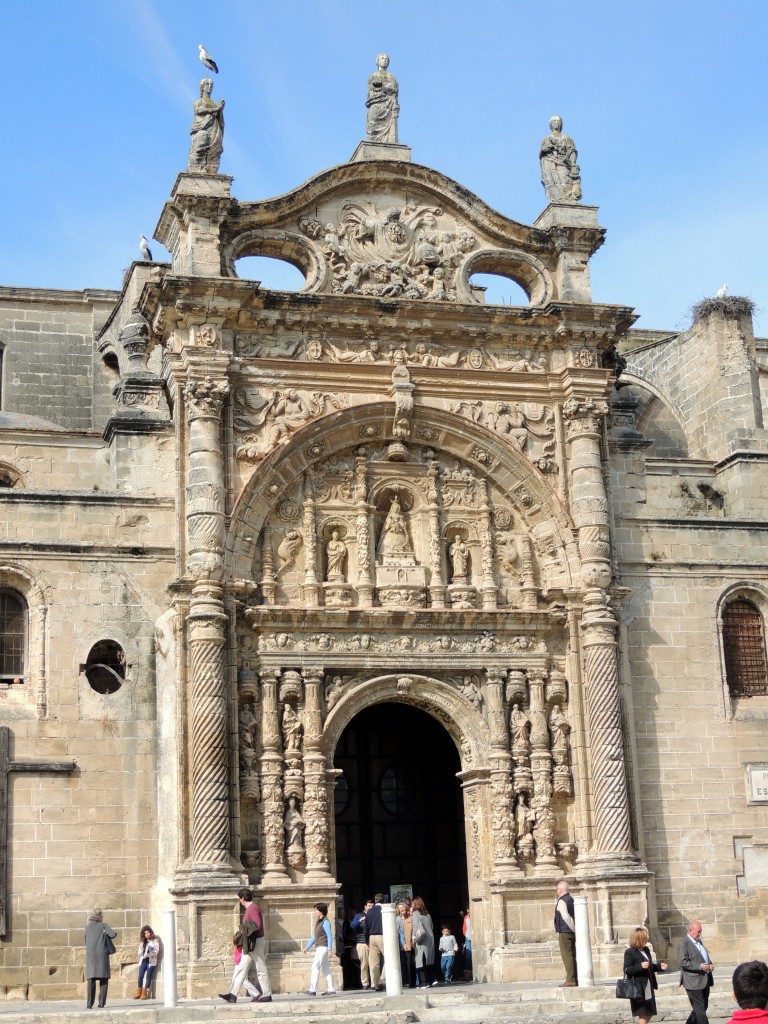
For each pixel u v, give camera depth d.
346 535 41.22
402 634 40.62
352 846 42.31
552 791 40.62
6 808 37.56
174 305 40.28
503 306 42.47
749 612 44.53
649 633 42.97
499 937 39.16
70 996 36.94
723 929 41.44
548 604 41.94
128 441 40.91
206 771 37.41
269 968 36.94
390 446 41.88
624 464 44.44
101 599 39.44
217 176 41.06
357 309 41.59
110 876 37.94
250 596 39.75
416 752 43.56
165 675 39.00
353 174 42.44
